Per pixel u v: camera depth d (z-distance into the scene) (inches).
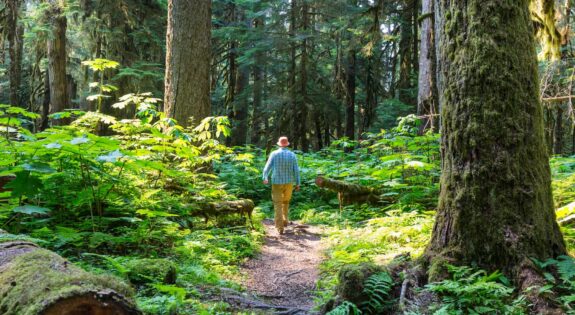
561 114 604.7
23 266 95.6
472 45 156.8
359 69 1059.9
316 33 885.2
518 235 145.2
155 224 244.2
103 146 195.6
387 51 1219.9
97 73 734.5
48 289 84.3
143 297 150.2
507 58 153.4
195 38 393.1
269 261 259.8
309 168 523.2
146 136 317.4
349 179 431.8
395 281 152.9
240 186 488.1
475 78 154.9
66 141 187.6
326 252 272.2
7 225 203.2
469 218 152.4
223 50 1059.3
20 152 192.5
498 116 151.4
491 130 151.4
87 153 197.3
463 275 146.9
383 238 262.4
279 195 343.6
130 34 727.1
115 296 84.7
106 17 729.6
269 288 208.1
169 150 305.9
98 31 691.4
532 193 148.2
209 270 216.1
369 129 984.3
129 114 706.8
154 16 761.0
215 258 235.1
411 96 883.4
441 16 168.9
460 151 157.1
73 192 218.4
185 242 242.7
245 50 956.0
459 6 161.6
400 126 421.1
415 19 810.8
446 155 163.0
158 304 143.1
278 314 162.1
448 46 163.9
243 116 1044.5
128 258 193.8
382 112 907.4
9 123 215.3
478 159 152.7
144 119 311.4
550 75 351.3
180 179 309.9
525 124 151.9
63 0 682.8
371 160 482.3
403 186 349.1
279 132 901.2
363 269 149.6
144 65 719.7
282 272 235.5
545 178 153.5
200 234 265.9
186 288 174.9
